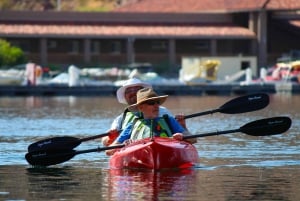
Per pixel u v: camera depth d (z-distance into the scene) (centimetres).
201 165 4825
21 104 11712
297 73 17312
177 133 4709
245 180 4303
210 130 7188
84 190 4025
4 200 3794
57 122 8156
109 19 19875
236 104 5156
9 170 4688
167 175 4438
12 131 7144
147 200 3769
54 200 3788
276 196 3872
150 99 4684
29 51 19788
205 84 16100
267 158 5172
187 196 3859
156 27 19900
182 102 12288
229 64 18238
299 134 6569
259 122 4862
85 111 9969
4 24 19388
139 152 4578
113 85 15225
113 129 4816
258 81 16712
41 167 4806
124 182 4231
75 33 19300
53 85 15175
